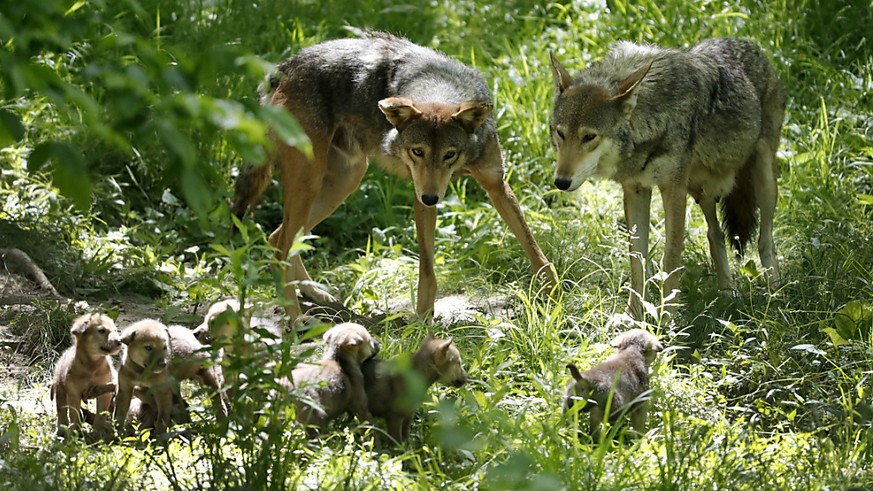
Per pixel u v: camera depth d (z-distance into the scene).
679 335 10.85
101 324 8.11
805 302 11.27
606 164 11.11
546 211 13.95
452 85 11.65
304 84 11.65
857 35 17.03
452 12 18.25
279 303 7.23
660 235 13.13
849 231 12.95
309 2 17.73
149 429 8.29
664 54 11.52
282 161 11.73
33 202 13.00
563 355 9.72
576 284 11.54
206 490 6.87
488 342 9.96
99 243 12.65
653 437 8.20
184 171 4.84
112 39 5.27
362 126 11.80
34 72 4.71
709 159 11.87
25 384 9.58
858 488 6.83
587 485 6.98
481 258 12.92
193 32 15.86
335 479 7.13
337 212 14.45
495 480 6.70
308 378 7.95
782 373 9.69
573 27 17.09
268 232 14.25
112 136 4.80
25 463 7.28
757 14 17.05
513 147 15.12
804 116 15.38
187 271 12.56
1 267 11.64
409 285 12.41
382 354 9.78
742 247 12.56
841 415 8.75
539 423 7.93
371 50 11.85
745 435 8.05
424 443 8.25
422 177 10.80
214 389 8.57
